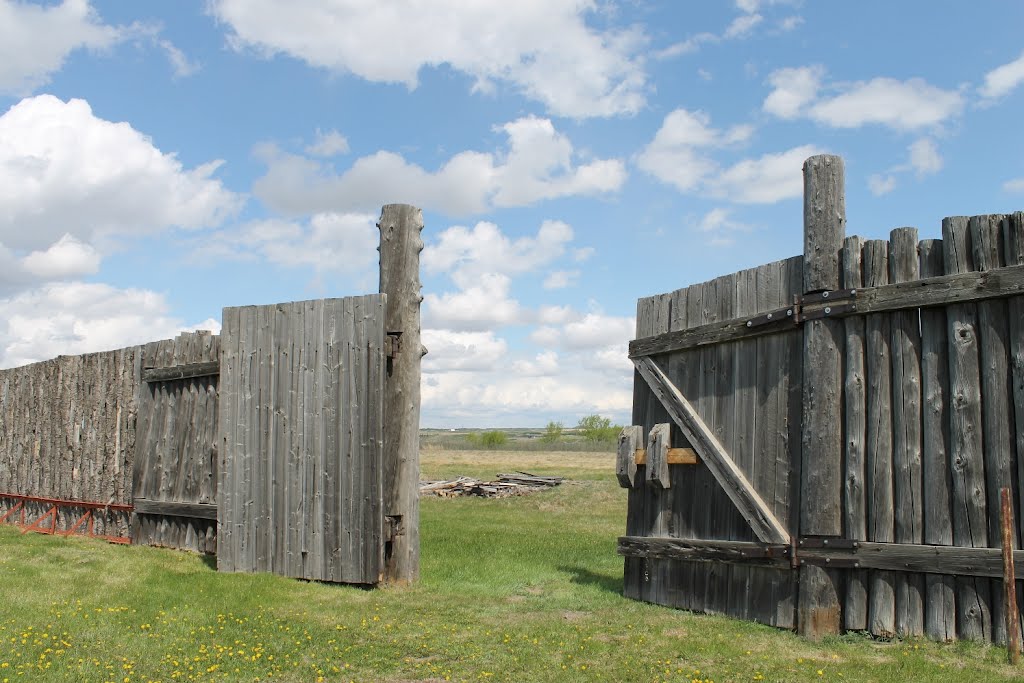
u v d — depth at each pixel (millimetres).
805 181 7914
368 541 9508
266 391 10555
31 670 5875
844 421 7398
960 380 6637
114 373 13594
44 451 15219
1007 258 6492
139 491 12656
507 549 13188
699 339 8898
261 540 10320
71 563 10648
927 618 6684
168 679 5902
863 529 7113
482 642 6969
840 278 7582
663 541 8945
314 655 6555
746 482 8156
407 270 9984
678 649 6781
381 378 9672
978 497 6457
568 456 74125
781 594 7695
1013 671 5797
